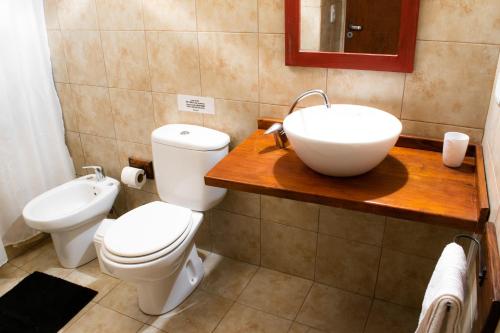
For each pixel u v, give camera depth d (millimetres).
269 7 1651
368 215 1839
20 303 2033
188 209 1954
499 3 1314
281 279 2156
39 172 2340
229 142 1950
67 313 1966
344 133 1534
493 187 1089
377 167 1437
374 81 1587
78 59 2213
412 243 1802
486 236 975
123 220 1856
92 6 2035
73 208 2314
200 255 2361
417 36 1456
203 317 1926
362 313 1921
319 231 1992
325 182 1351
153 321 1908
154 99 2102
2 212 2227
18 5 2076
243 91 1857
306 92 1583
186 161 1896
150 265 1652
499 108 1142
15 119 2182
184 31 1869
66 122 2459
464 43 1403
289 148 1631
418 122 1574
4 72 2080
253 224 2160
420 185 1304
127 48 2047
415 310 1923
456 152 1380
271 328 1857
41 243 2523
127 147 2326
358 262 1968
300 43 1640
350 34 1539
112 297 2066
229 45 1799
